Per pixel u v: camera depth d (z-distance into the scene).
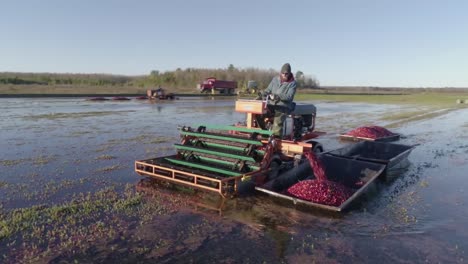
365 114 23.98
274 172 6.74
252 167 6.44
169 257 4.03
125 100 33.47
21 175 7.00
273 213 5.40
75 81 69.31
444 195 6.48
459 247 4.46
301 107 8.68
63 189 6.21
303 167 7.11
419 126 17.47
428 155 10.13
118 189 6.30
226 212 5.39
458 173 8.06
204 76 69.69
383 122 18.98
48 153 9.06
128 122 16.05
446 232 4.89
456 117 22.47
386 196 6.38
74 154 9.00
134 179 6.92
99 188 6.32
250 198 6.02
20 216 4.94
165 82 71.50
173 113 20.92
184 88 66.81
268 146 6.50
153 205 5.57
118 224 4.85
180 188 6.45
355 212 5.55
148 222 4.95
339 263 4.00
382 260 4.10
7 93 36.16
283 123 7.47
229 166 6.73
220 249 4.25
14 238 4.38
